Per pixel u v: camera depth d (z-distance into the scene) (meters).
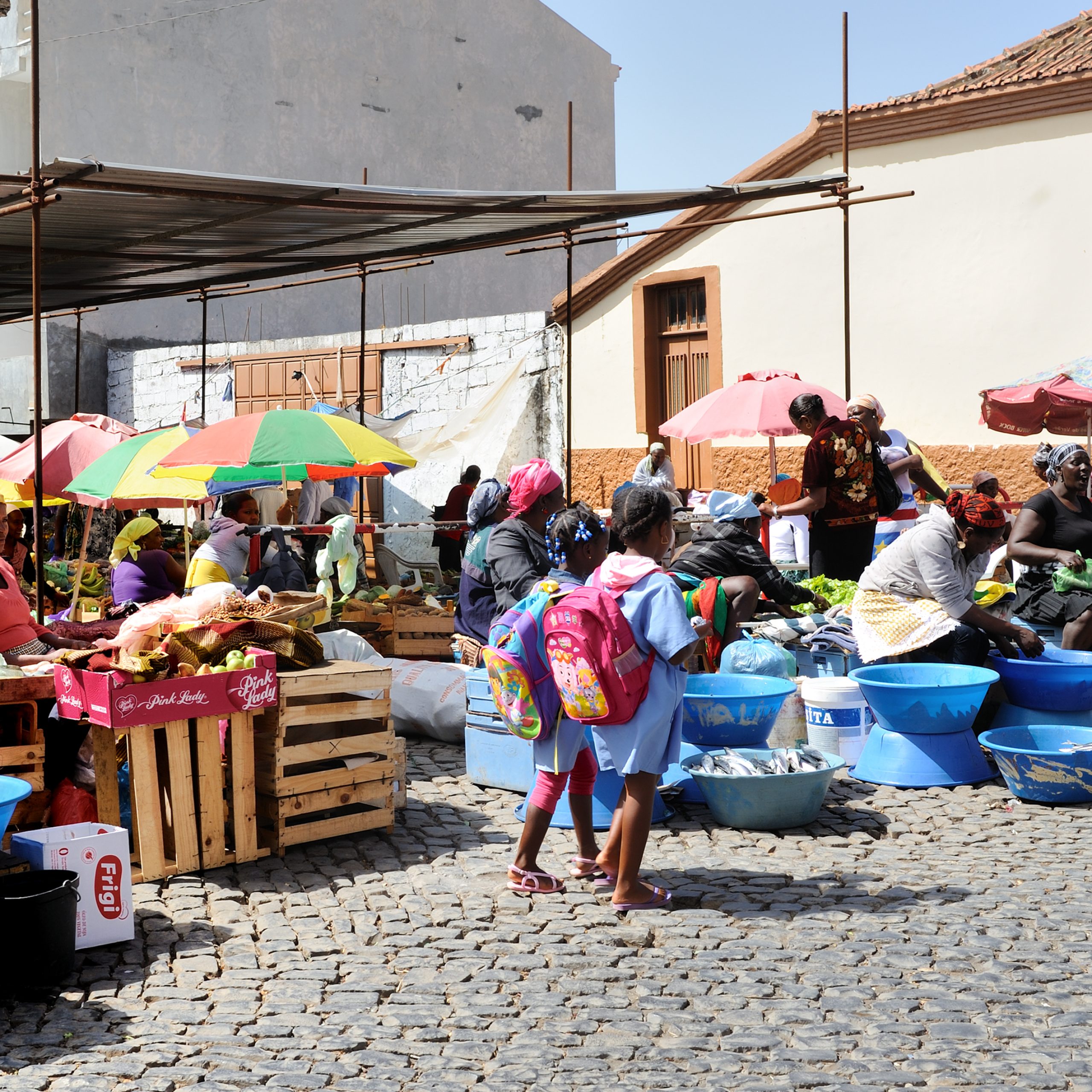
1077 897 4.80
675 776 6.29
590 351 17.03
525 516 6.55
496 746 6.54
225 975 4.21
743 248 15.64
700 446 15.86
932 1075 3.41
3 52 22.03
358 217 10.05
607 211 10.41
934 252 14.32
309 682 5.56
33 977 4.08
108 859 4.48
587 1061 3.55
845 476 8.68
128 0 22.70
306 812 5.55
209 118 23.66
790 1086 3.38
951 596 6.72
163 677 5.27
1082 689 6.41
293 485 12.81
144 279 14.61
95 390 22.28
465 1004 3.96
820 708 6.78
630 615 4.64
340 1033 3.76
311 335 23.47
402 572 13.90
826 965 4.20
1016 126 13.74
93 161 7.24
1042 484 13.57
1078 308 13.49
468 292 26.78
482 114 27.58
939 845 5.48
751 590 7.20
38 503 7.31
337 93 25.28
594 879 5.14
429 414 18.22
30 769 5.26
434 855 5.53
